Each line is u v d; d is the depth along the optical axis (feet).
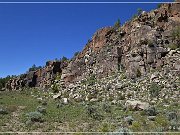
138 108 133.18
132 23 247.91
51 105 159.63
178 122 102.12
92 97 184.34
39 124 104.58
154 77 187.11
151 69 199.62
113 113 128.06
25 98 213.87
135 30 229.86
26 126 101.96
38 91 270.05
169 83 177.78
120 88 188.75
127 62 213.46
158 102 153.17
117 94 180.24
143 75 196.85
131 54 211.00
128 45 226.99
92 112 124.67
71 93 211.00
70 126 102.32
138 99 163.53
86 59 261.44
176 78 182.39
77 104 162.91
